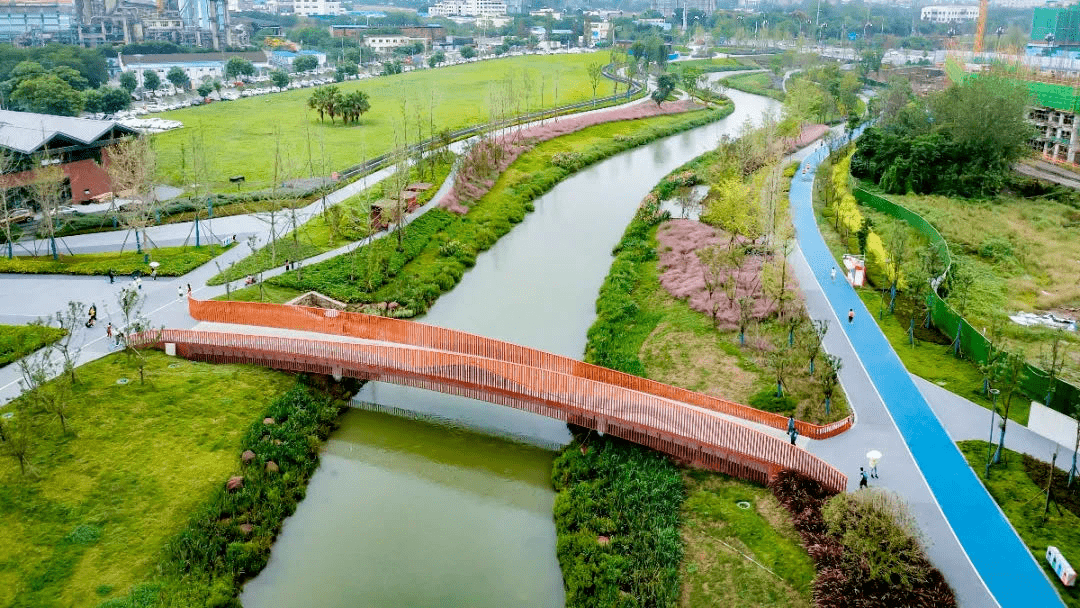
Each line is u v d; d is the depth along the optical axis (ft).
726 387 277.23
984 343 274.36
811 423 249.14
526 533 222.48
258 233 413.39
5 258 368.48
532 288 380.37
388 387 291.38
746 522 210.59
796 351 290.97
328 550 213.87
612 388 241.35
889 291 346.13
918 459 228.84
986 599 179.93
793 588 189.06
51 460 230.48
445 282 377.50
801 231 428.56
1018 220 452.35
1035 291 348.18
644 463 235.20
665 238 430.20
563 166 590.96
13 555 199.11
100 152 464.24
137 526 210.79
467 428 269.44
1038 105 584.81
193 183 505.25
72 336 297.53
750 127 551.59
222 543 205.98
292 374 282.15
